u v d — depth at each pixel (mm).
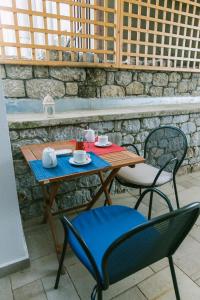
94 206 2160
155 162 2025
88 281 1343
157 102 2832
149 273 1401
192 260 1510
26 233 1782
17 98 2039
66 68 2168
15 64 1943
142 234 696
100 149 1622
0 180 1226
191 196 2340
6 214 1295
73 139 1943
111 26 2215
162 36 2553
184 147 1764
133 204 2189
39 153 1535
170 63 2752
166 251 969
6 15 2230
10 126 1667
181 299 1226
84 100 2342
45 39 1992
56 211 1983
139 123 2295
